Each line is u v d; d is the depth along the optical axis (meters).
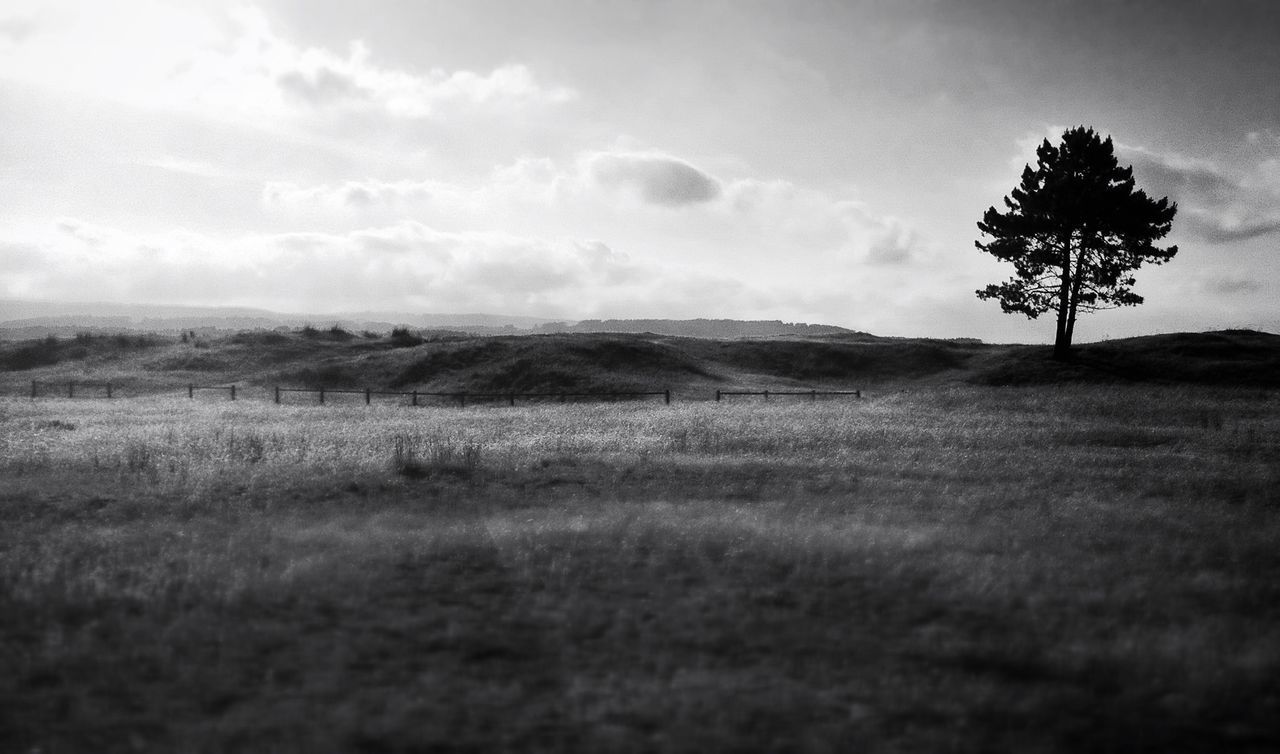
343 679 6.23
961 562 9.71
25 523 11.98
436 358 56.38
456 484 15.73
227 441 21.11
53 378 52.59
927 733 5.43
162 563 9.47
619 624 7.55
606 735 5.35
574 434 25.61
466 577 9.12
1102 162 52.41
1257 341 58.25
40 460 17.94
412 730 5.38
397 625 7.48
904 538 11.00
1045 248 53.69
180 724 5.43
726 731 5.39
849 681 6.29
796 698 5.95
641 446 22.09
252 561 9.62
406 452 19.03
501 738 5.29
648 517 12.48
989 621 7.72
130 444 20.25
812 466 18.48
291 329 70.44
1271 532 11.54
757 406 39.28
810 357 65.38
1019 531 11.60
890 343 70.31
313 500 14.02
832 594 8.55
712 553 10.30
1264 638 7.13
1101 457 20.25
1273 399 39.25
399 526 11.91
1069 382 51.44
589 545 10.57
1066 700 5.97
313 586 8.59
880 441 23.80
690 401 45.03
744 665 6.62
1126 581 8.97
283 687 6.08
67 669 6.32
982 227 55.78
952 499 14.34
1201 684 6.18
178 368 55.78
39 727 5.38
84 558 9.77
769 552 10.19
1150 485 15.93
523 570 9.27
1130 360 55.16
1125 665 6.55
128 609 7.80
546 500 14.27
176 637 7.02
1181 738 5.44
